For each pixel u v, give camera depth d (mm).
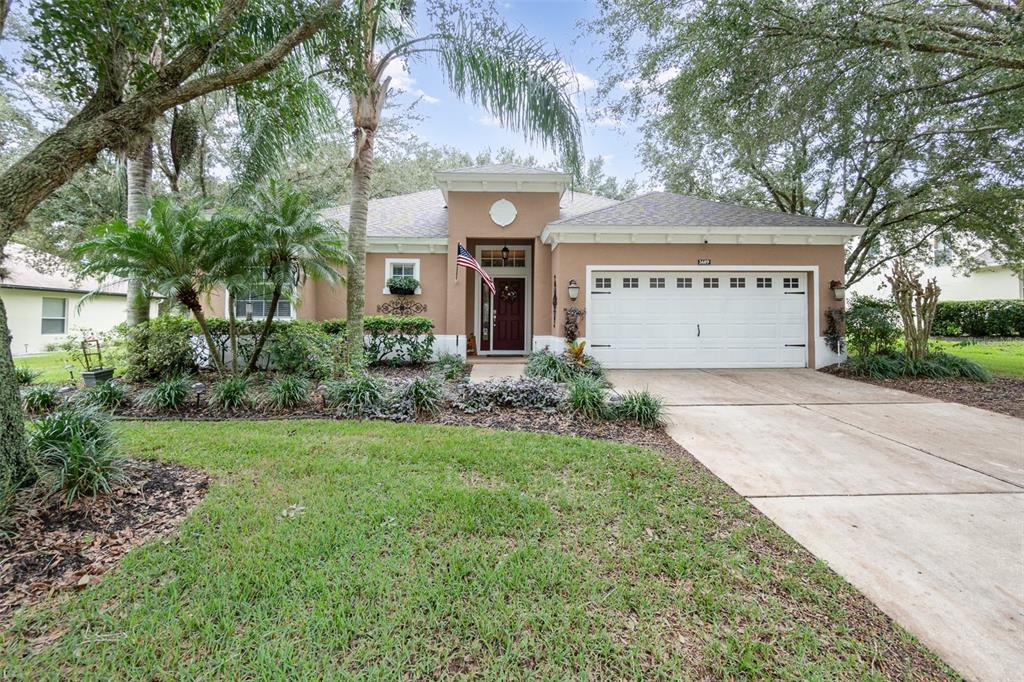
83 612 2268
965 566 2793
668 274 10688
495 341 14195
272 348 8281
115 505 3307
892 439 5422
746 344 10711
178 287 6477
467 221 12391
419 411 6207
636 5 8211
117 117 3621
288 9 4930
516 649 2074
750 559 2842
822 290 10578
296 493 3611
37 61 3629
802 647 2127
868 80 8352
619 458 4535
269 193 7125
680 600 2438
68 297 17156
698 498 3721
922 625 2287
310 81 7145
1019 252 12438
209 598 2379
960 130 9867
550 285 12234
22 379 7520
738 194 16109
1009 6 6785
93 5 3396
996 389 8094
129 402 6562
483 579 2557
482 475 4086
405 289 12375
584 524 3229
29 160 3305
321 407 6465
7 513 2975
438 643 2107
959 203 11867
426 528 3109
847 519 3396
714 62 8070
